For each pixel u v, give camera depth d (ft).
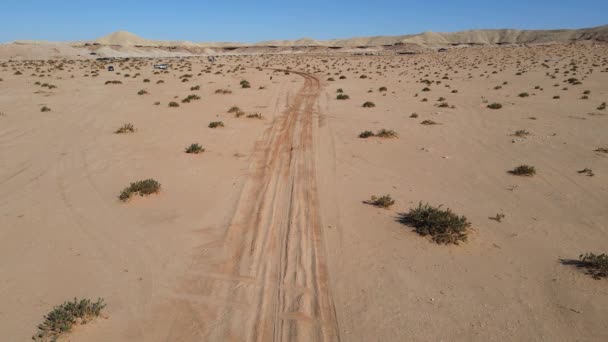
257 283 20.54
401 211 29.73
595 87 102.58
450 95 95.86
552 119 64.80
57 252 23.27
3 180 35.32
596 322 17.93
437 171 39.40
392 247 24.45
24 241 24.50
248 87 106.83
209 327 17.34
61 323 16.89
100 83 114.93
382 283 20.75
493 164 41.55
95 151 44.86
